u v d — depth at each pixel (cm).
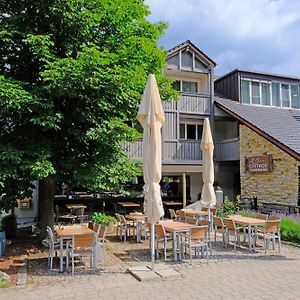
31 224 1470
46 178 919
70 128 910
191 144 1923
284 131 1658
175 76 2053
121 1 949
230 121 2139
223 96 2175
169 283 626
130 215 1163
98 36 1002
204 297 550
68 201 1688
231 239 1078
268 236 896
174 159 1866
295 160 1466
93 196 1739
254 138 1706
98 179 905
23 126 915
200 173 2103
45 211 1030
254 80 2122
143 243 1041
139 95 938
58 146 947
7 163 805
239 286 604
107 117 964
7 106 754
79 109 895
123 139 951
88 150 966
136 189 1825
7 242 1020
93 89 843
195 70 2003
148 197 721
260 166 1655
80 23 925
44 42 828
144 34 1057
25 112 851
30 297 555
